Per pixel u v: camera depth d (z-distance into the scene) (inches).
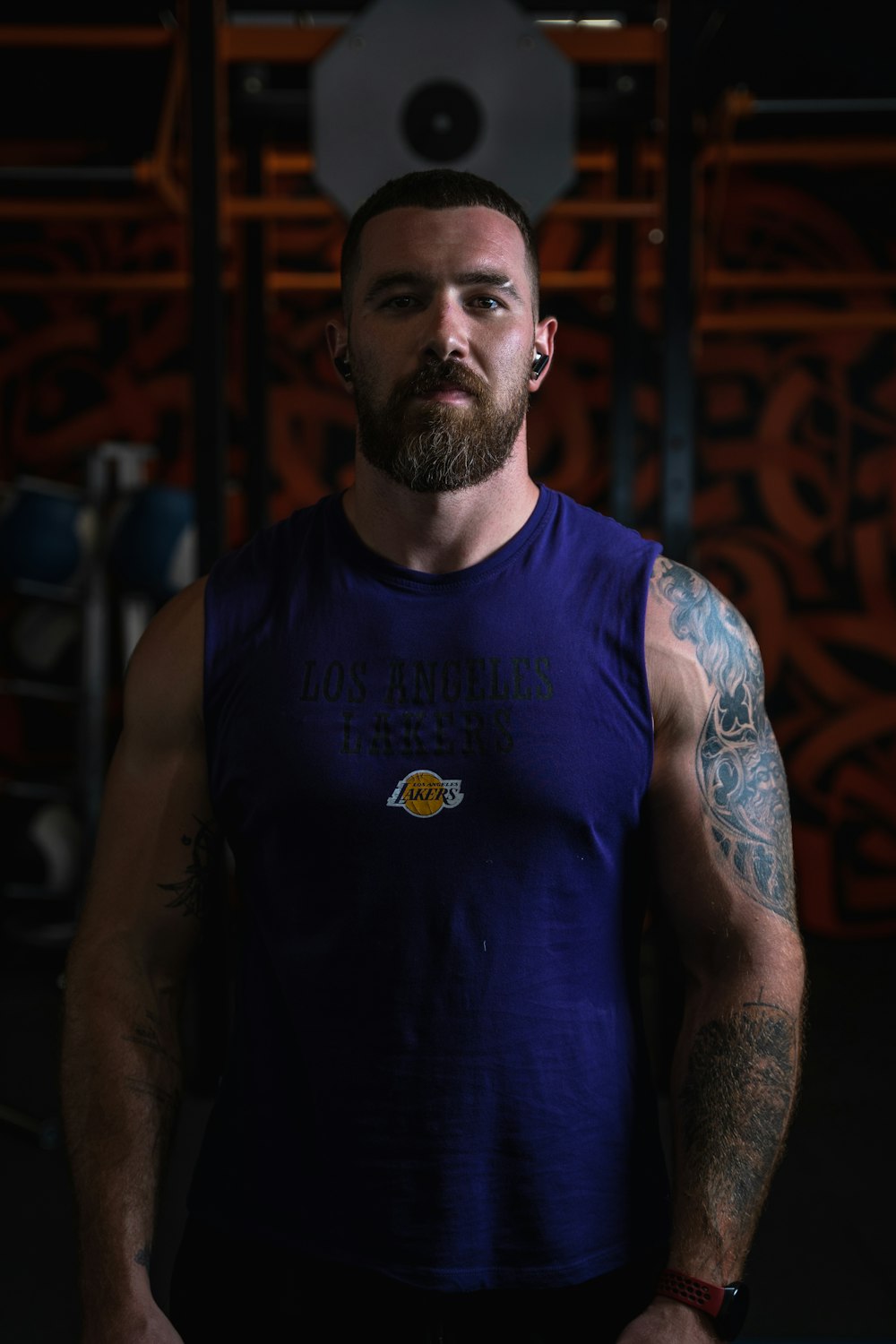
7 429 179.3
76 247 178.1
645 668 38.4
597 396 178.2
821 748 176.4
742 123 134.1
